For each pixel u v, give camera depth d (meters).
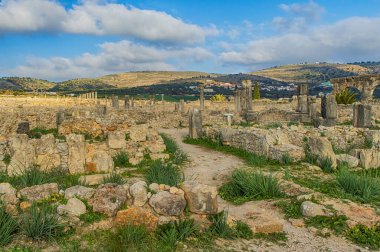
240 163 14.44
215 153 17.23
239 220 7.25
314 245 6.54
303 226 7.42
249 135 16.45
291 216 7.89
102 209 6.39
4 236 5.59
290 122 30.61
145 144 15.19
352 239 6.79
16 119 23.52
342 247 6.48
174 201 6.60
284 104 50.25
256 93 70.50
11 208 6.18
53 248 5.61
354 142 16.56
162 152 15.22
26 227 5.80
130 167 13.19
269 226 7.02
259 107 46.62
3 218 5.81
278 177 10.71
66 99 59.53
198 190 6.79
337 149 15.67
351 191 9.26
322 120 24.97
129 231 5.98
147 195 6.63
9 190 6.48
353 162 12.75
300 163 13.53
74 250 5.51
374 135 16.45
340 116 33.44
